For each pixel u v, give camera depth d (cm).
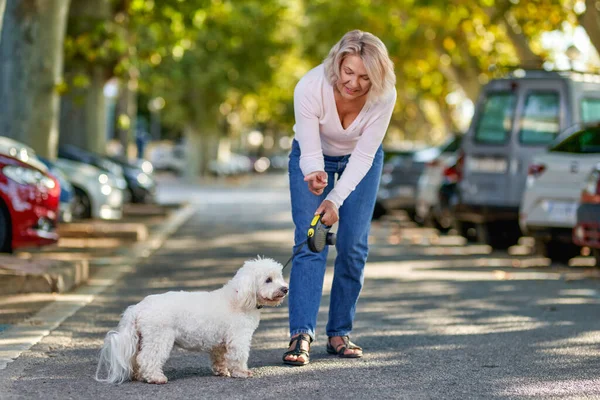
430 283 1291
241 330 679
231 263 1511
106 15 2252
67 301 1064
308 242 728
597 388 679
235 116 6906
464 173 1769
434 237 2147
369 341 859
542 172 1498
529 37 2734
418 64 3759
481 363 764
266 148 11369
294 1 4803
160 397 634
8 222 1292
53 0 1712
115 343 654
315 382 686
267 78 5075
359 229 774
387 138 7175
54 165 1764
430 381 696
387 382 690
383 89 718
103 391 649
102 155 2541
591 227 1319
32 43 1698
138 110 8131
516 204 1708
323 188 736
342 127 743
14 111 1702
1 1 1182
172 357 775
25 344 813
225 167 6606
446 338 877
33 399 627
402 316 1007
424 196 2350
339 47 713
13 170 1298
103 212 2162
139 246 1766
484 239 1812
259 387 667
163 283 1253
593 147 1475
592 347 837
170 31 2756
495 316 1011
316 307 761
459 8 2825
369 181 772
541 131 1695
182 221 2564
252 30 4741
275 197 4106
